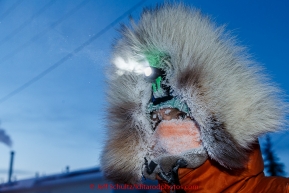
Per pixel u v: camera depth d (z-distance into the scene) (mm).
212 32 1163
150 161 1222
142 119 1269
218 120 1064
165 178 1180
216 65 1100
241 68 1123
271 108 1097
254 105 1081
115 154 1299
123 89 1282
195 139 1140
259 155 1144
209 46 1122
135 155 1280
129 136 1286
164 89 1192
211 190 1127
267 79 1134
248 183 1133
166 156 1152
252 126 1067
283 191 1068
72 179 8188
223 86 1079
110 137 1312
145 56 1209
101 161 1343
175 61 1128
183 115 1174
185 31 1149
